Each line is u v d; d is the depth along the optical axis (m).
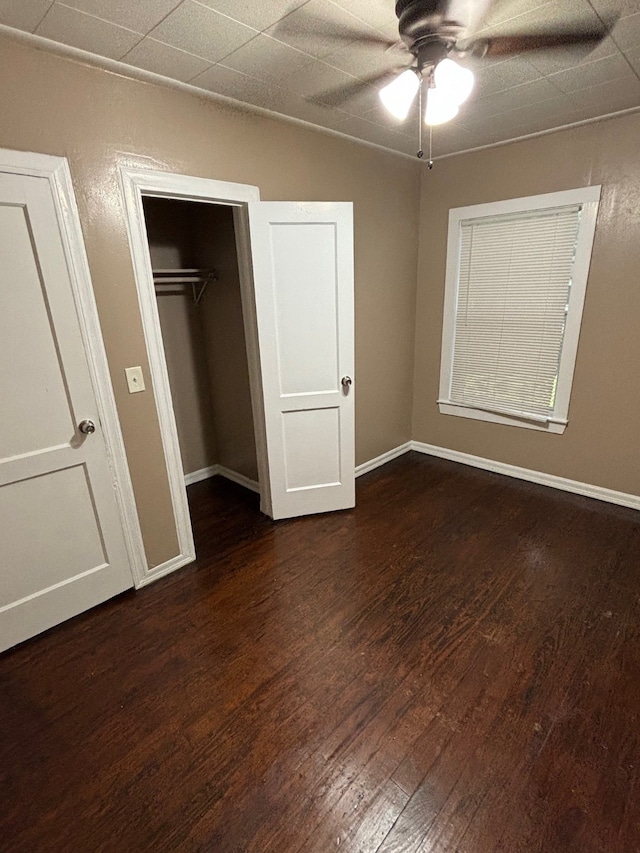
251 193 2.39
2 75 1.56
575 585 2.25
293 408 2.77
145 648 1.94
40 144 1.68
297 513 3.00
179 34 1.62
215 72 1.91
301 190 2.64
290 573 2.42
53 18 1.49
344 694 1.69
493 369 3.44
